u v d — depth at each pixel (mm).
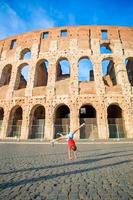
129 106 31922
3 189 4980
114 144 22547
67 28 39656
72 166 8305
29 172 7078
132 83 40125
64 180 5910
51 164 8828
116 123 31781
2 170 7438
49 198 4305
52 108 32656
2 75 40125
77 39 38188
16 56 39781
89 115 40281
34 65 37281
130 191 4785
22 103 34406
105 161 9641
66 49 37344
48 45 38688
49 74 35531
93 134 30688
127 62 43188
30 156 11914
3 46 43188
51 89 34031
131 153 13062
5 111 34969
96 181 5781
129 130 30344
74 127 30672
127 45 38125
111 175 6551
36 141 27281
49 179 6031
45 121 31938
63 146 20391
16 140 29312
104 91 32875
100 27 39656
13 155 12414
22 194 4582
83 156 11820
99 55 36500
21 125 33406
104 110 31531
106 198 4297
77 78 34219
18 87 38094
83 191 4812
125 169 7574
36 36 40219
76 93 32938
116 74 36156
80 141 26250
